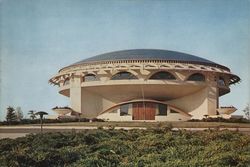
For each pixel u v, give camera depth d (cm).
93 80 6781
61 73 7100
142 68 6359
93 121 6003
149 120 6494
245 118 5819
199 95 6869
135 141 2628
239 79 7225
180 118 6600
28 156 2000
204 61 6744
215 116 6316
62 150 2206
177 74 6550
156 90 6650
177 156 2180
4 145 2448
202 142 2583
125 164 2016
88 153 2250
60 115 6450
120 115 6625
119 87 6631
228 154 2009
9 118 5484
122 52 6925
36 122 5506
